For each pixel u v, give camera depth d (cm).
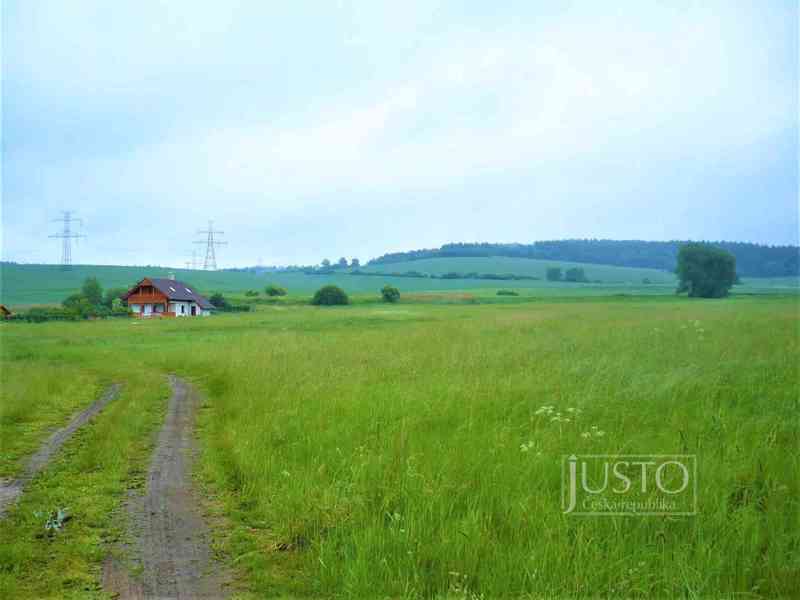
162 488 838
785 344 1794
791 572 538
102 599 536
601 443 875
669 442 870
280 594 551
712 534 609
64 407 1440
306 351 2256
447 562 577
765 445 840
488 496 706
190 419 1319
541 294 11850
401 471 787
